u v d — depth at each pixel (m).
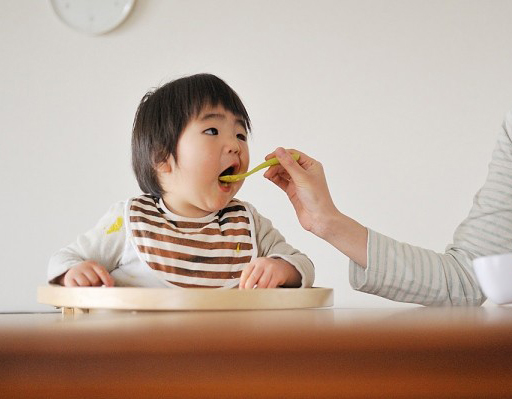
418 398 0.26
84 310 0.97
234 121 1.42
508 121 1.18
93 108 2.88
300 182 1.08
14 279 2.80
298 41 2.94
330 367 0.26
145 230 1.35
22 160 2.85
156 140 1.41
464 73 2.91
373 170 2.90
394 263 1.05
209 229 1.39
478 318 0.41
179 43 2.93
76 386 0.27
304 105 2.92
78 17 2.89
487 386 0.26
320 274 2.86
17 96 2.86
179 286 1.33
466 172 2.89
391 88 2.92
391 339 0.27
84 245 1.34
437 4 2.93
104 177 2.87
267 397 0.26
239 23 2.94
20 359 0.27
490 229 1.11
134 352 0.27
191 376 0.26
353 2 2.95
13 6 2.89
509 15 2.92
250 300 0.81
